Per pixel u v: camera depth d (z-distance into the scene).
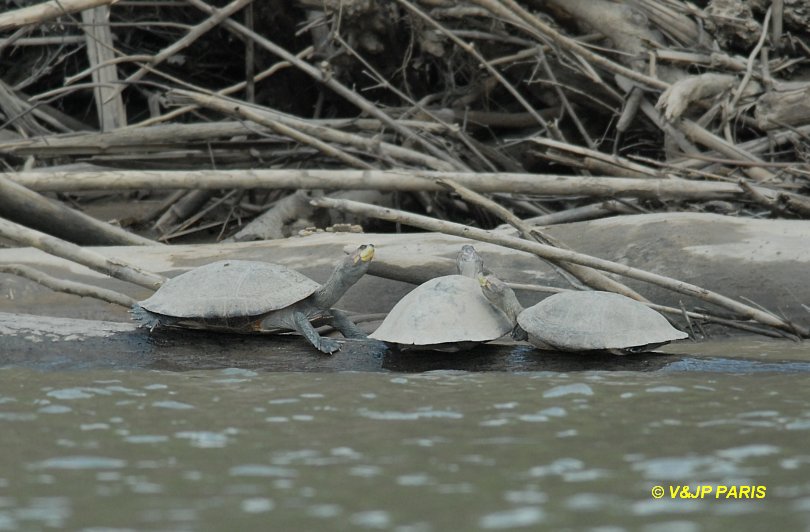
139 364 17.86
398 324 17.30
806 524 9.67
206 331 18.72
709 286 21.78
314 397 15.42
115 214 34.12
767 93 29.81
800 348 19.53
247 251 24.52
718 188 25.81
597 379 16.52
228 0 41.03
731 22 31.95
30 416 14.27
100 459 12.08
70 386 16.25
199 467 11.73
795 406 14.52
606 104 33.97
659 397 15.17
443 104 37.53
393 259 22.25
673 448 12.37
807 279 21.44
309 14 37.78
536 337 17.25
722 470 11.42
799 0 31.61
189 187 26.56
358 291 23.12
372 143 31.03
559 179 26.20
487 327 17.27
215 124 32.25
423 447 12.55
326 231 26.00
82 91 43.06
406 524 9.73
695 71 33.59
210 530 9.61
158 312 17.61
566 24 34.31
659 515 9.96
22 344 18.16
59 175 26.41
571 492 10.70
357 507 10.25
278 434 13.23
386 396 15.44
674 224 23.48
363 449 12.47
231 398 15.38
